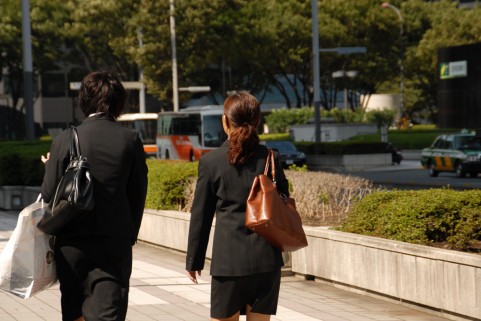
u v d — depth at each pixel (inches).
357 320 481.7
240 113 301.1
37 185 1248.2
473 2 5605.3
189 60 3555.6
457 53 2871.6
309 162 2625.5
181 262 735.1
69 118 4825.3
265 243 295.9
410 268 515.5
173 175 828.6
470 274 466.3
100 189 295.3
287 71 4106.8
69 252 294.4
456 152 1993.1
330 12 3870.6
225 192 298.7
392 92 5083.7
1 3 3860.7
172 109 3656.5
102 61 3853.3
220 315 300.7
